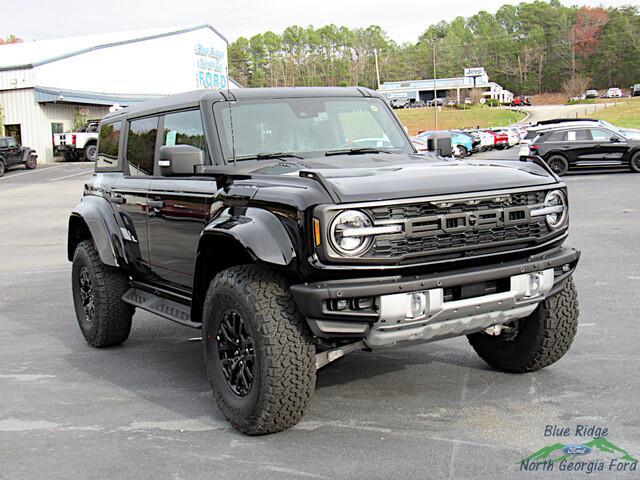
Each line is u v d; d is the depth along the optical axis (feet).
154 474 12.64
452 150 19.29
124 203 19.61
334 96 18.56
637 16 560.20
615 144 78.84
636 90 445.37
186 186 16.63
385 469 12.31
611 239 36.88
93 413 15.92
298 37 629.51
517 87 602.85
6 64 151.84
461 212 13.50
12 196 84.84
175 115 18.08
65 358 20.62
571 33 590.14
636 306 23.24
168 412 15.80
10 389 17.84
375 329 13.23
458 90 403.54
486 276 13.60
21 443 14.32
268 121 17.25
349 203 12.79
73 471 12.91
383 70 591.78
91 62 155.74
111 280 20.83
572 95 522.06
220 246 15.08
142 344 21.99
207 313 14.75
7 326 25.02
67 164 137.39
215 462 13.01
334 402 15.76
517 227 14.17
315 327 13.01
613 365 17.44
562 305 15.93
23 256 42.37
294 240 13.11
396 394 16.11
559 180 15.02
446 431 13.87
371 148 18.11
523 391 15.92
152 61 168.96
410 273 13.29
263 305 13.52
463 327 14.01
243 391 14.29
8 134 147.43
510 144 160.76
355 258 12.79
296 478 12.17
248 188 14.47
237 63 625.00
